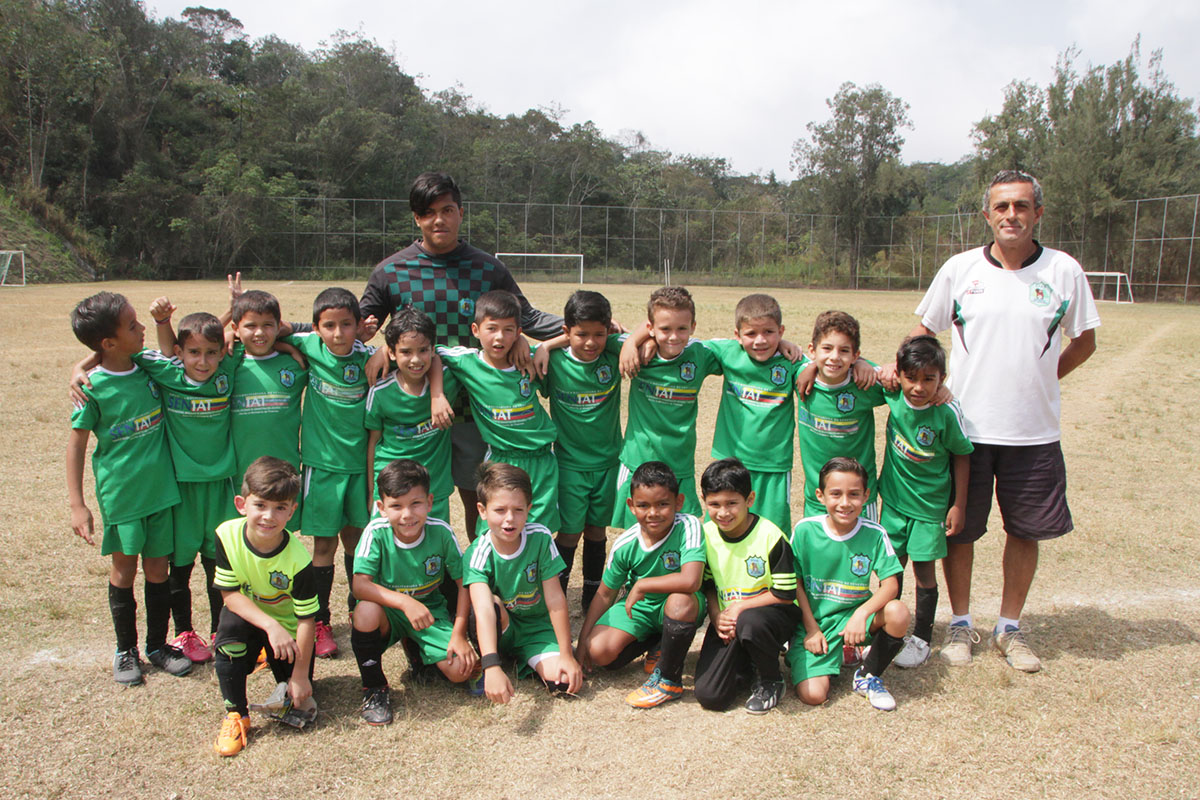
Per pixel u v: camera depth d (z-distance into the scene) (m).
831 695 3.30
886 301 33.31
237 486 3.68
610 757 2.84
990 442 3.54
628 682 3.44
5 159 40.06
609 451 4.10
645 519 3.33
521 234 51.09
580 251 51.75
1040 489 3.55
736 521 3.32
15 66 39.59
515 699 3.25
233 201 42.53
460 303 4.20
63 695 3.21
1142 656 3.60
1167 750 2.86
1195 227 35.34
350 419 3.74
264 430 3.69
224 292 27.44
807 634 3.30
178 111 48.28
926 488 3.57
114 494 3.26
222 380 3.55
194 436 3.49
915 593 4.18
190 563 3.55
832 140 49.03
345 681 3.42
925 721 3.07
